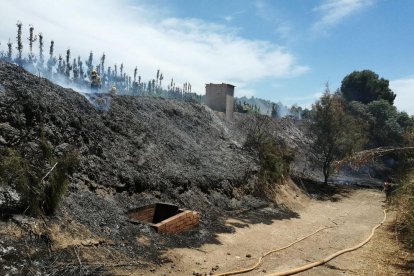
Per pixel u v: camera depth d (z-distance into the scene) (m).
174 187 12.87
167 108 20.62
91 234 7.54
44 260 5.99
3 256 5.57
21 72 11.04
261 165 18.91
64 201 8.25
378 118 41.72
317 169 30.59
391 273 8.70
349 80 55.25
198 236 10.00
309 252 10.08
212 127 23.08
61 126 10.29
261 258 9.02
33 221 6.68
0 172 6.81
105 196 9.91
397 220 13.13
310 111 27.12
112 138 12.59
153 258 7.71
